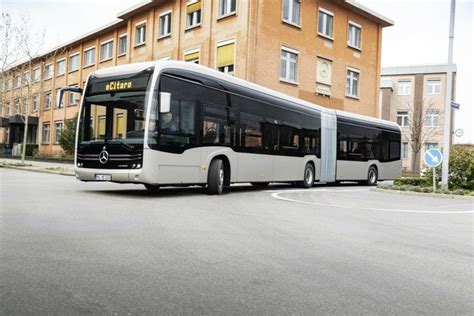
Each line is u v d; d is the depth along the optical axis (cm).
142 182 1044
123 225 668
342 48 2842
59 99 1152
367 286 413
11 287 374
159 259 479
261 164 1413
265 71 2334
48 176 1842
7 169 2352
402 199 1315
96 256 480
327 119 1856
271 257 509
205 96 1187
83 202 925
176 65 1111
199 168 1159
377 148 2209
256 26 2297
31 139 4797
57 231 605
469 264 516
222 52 2414
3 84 3284
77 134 1123
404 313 347
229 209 916
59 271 422
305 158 1683
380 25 3138
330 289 399
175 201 1022
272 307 349
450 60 1594
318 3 2662
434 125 4838
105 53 3675
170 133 1077
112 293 367
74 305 338
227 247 550
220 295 372
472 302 380
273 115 1488
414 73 4919
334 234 670
